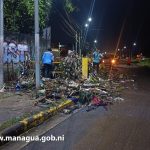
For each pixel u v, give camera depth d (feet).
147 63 209.56
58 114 34.35
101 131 27.45
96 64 82.28
